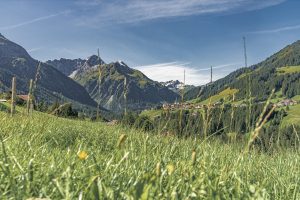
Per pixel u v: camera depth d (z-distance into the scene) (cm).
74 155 493
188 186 366
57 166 429
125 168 451
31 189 347
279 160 754
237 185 415
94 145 745
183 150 620
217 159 585
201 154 572
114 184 380
